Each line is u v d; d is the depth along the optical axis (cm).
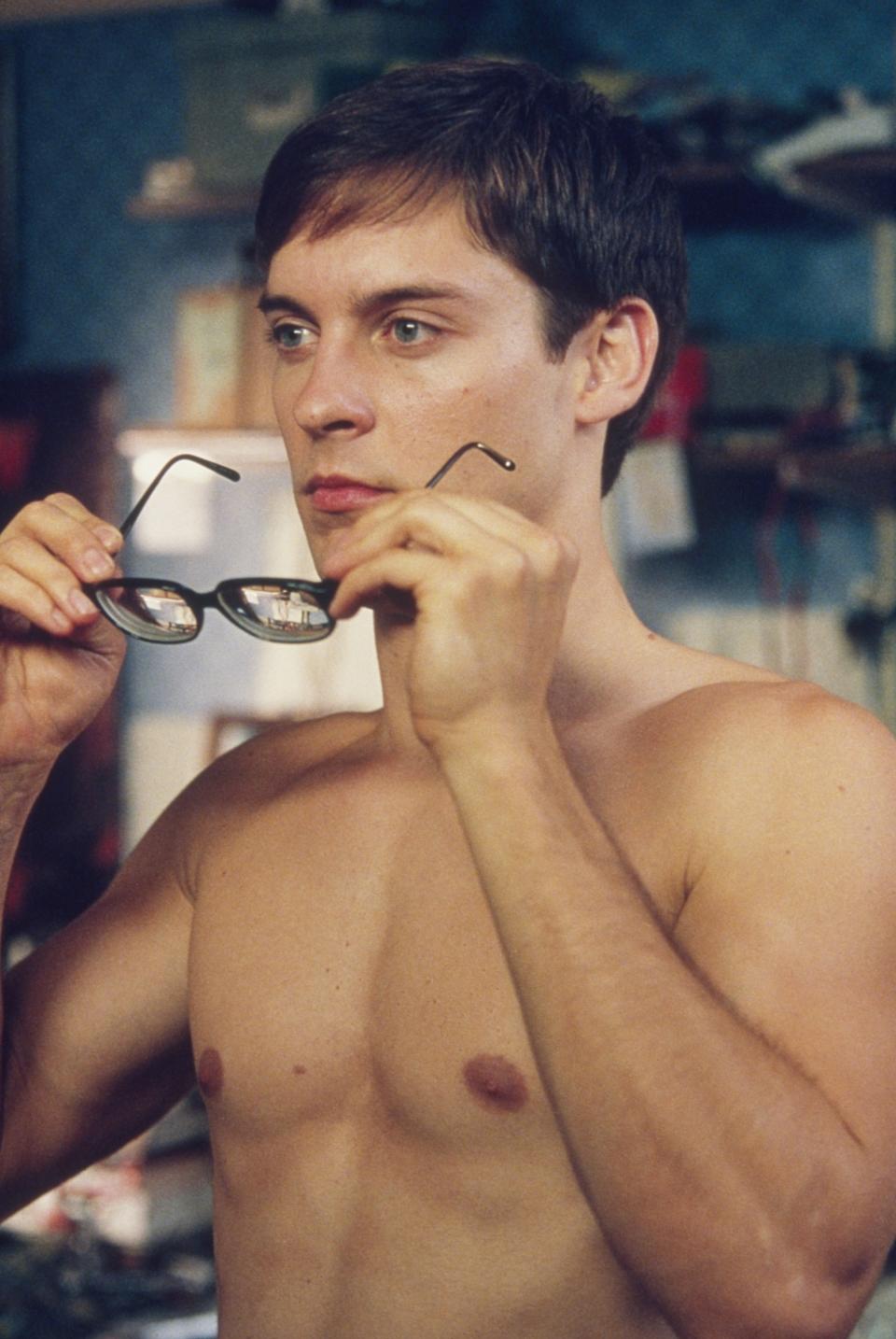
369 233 142
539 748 123
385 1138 142
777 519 418
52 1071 168
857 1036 124
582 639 152
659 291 160
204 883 161
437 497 125
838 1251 118
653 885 137
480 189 143
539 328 147
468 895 144
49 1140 170
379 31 407
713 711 144
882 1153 121
